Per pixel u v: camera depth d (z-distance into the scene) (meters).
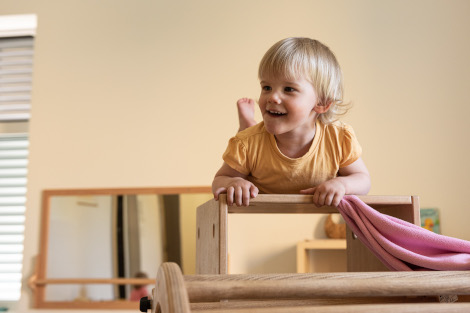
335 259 2.21
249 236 2.27
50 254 2.35
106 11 2.51
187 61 2.43
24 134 2.69
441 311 0.60
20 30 2.71
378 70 2.31
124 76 2.45
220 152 2.34
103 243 2.34
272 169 1.02
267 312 0.58
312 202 0.89
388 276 0.63
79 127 2.44
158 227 2.32
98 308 2.28
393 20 2.35
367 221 0.86
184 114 2.39
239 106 1.43
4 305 2.54
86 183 2.39
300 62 0.93
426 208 2.19
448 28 2.31
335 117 1.05
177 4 2.47
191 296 0.57
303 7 2.40
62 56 2.50
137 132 2.40
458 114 2.25
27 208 2.40
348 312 0.58
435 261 0.77
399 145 2.25
